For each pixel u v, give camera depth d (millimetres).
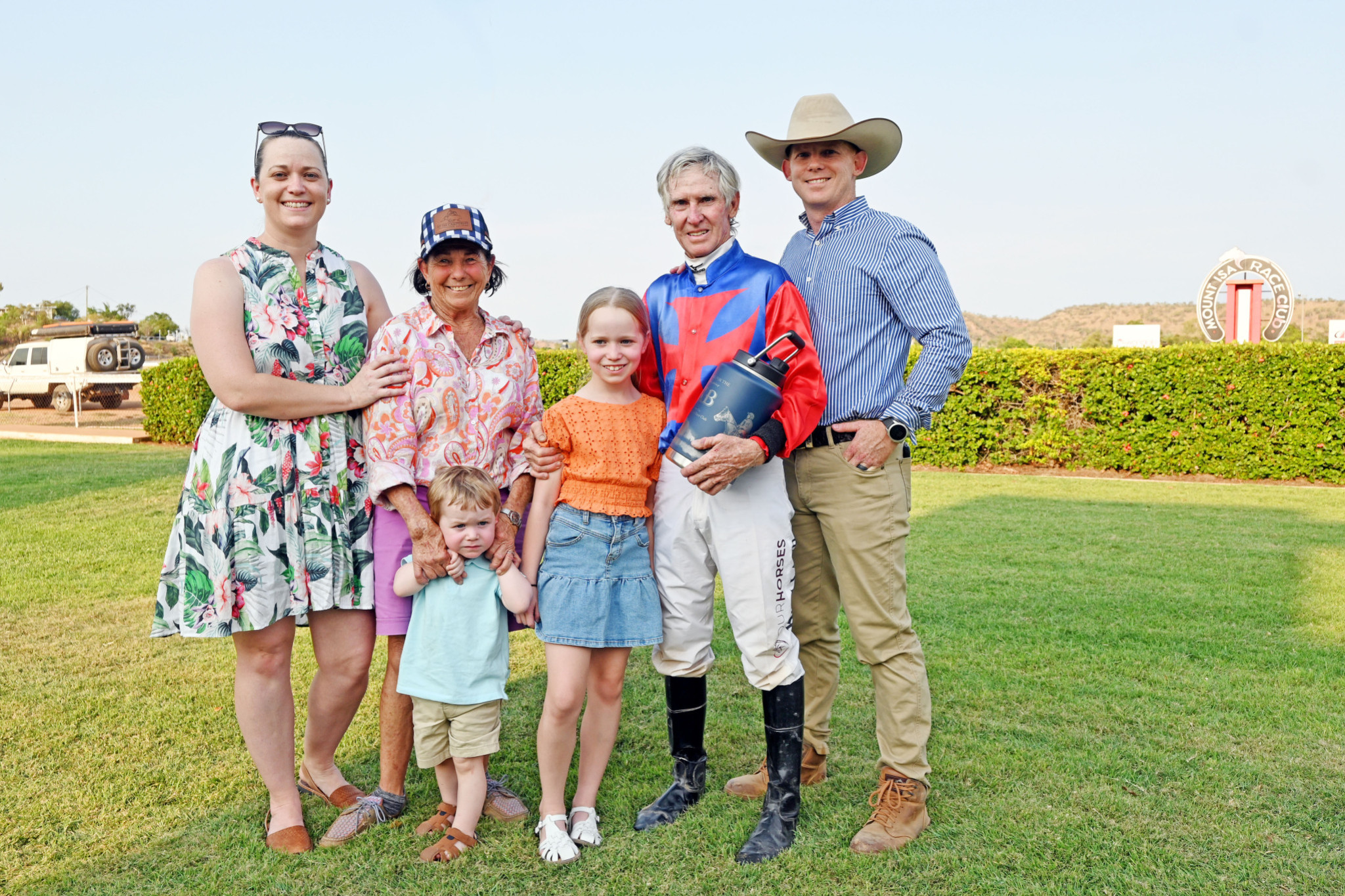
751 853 2607
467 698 2648
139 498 8906
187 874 2533
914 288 2764
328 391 2719
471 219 2748
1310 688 3865
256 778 3111
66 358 24078
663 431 2797
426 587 2721
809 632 3053
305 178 2701
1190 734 3412
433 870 2555
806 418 2646
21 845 2676
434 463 2789
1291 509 8406
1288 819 2785
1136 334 12945
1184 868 2521
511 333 2963
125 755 3281
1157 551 6523
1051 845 2643
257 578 2633
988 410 11664
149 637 4672
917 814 2725
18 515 8055
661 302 2848
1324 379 10211
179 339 53969
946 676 4035
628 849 2674
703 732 3229
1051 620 4863
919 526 7531
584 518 2723
